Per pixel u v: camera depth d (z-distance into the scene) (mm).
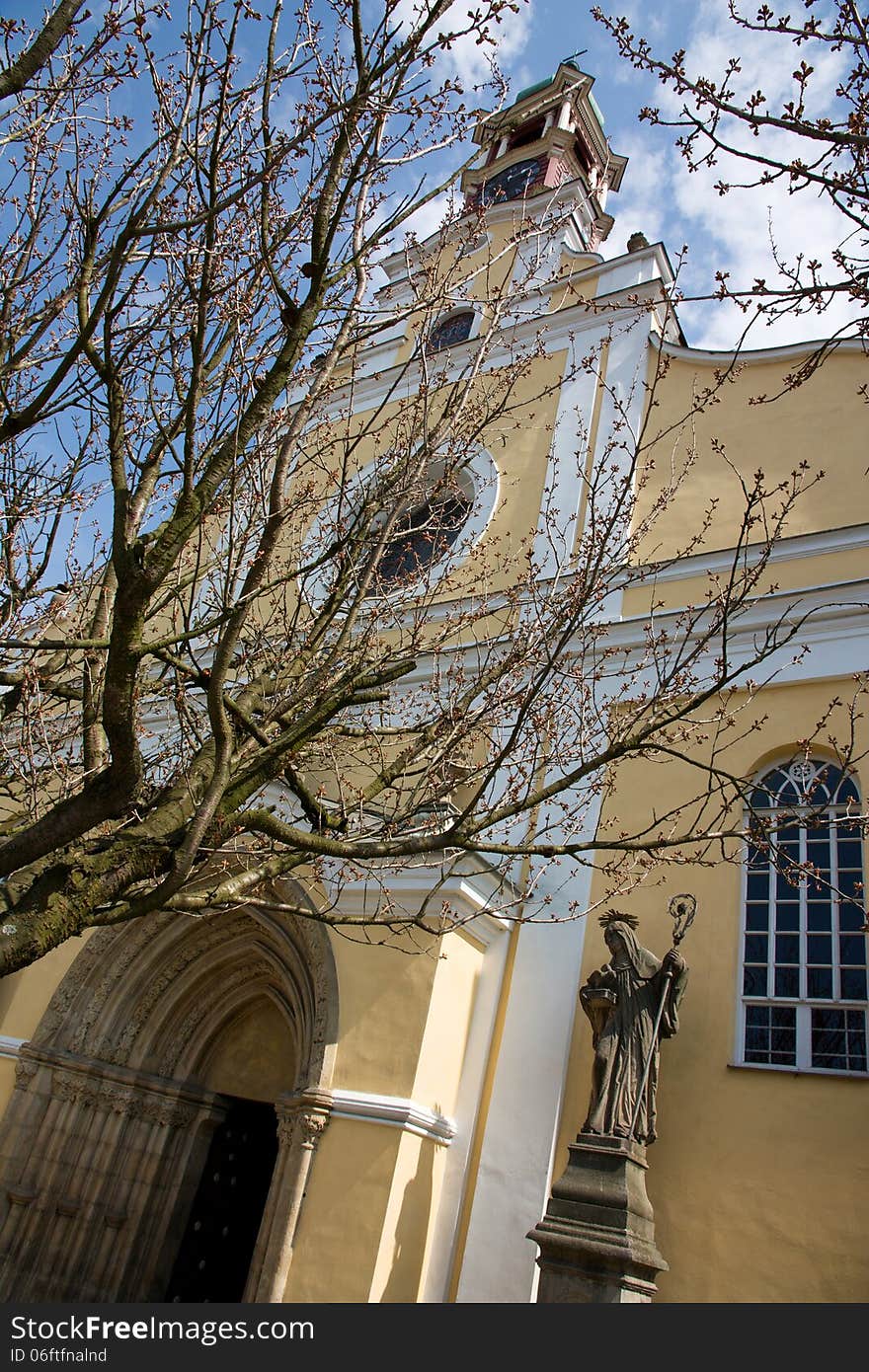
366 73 5082
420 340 7090
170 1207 11258
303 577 7648
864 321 4695
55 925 4691
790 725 9781
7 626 7215
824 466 11500
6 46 5117
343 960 9633
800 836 9305
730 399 12719
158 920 11734
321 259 5199
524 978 9773
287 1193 8414
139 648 4512
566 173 19750
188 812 5480
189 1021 12031
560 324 15094
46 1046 11430
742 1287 7434
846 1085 7844
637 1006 8242
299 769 8078
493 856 10352
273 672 7418
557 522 12859
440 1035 9031
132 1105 11344
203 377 6227
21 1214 10570
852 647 9844
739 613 10602
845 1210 7383
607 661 11102
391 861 9539
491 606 12523
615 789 10352
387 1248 7898
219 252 6164
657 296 14367
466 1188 8875
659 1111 8492
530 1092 9078
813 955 8734
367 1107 8508
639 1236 7195
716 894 9289
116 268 5227
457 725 6855
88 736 5926
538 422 14156
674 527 11969
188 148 5434
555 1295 7098
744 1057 8562
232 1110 12266
